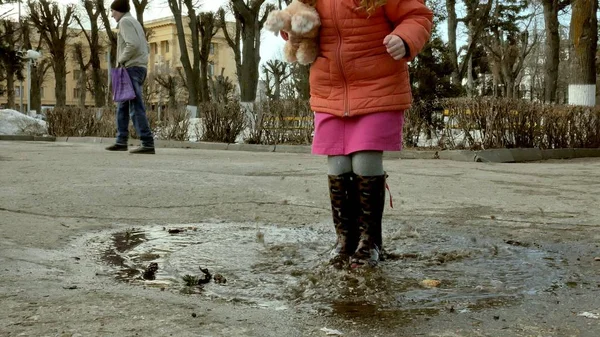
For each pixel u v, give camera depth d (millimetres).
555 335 1797
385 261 2725
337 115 2764
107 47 52969
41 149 10188
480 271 2559
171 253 2877
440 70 12695
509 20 40938
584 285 2350
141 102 8938
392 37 2566
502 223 3719
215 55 86375
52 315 1929
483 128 9938
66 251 2885
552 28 20750
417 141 11148
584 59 15188
